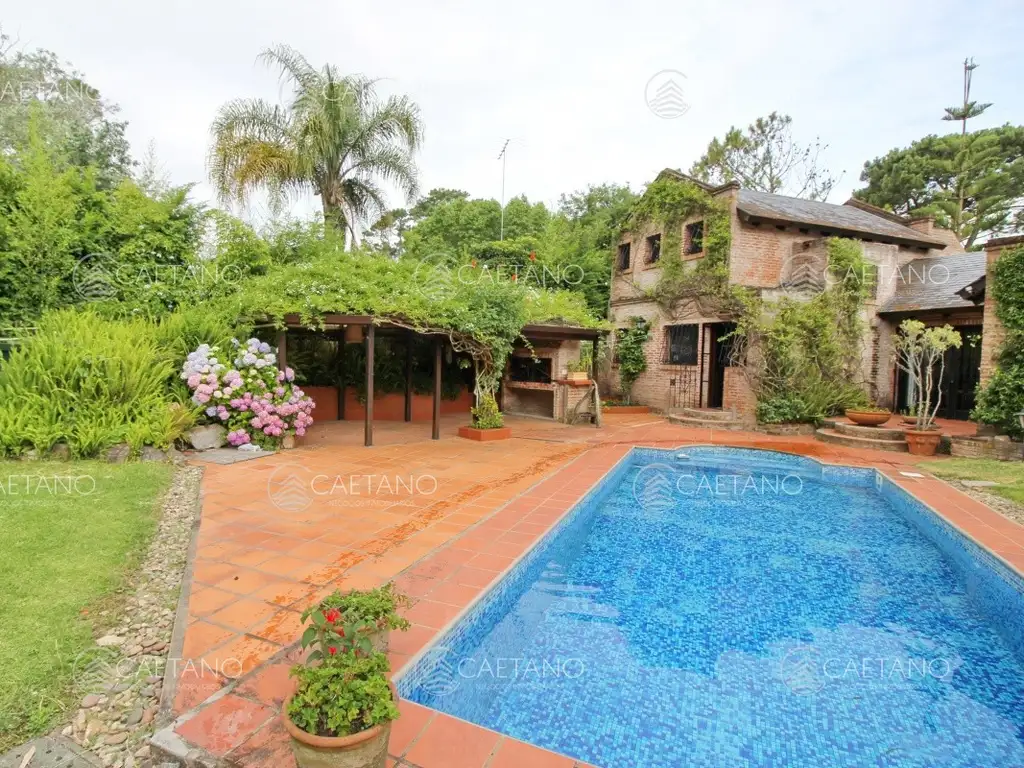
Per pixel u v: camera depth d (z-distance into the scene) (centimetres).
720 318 1462
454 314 1012
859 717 317
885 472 866
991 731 308
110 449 736
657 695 332
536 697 328
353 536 516
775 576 515
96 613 354
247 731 250
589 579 502
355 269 1110
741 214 1416
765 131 3005
